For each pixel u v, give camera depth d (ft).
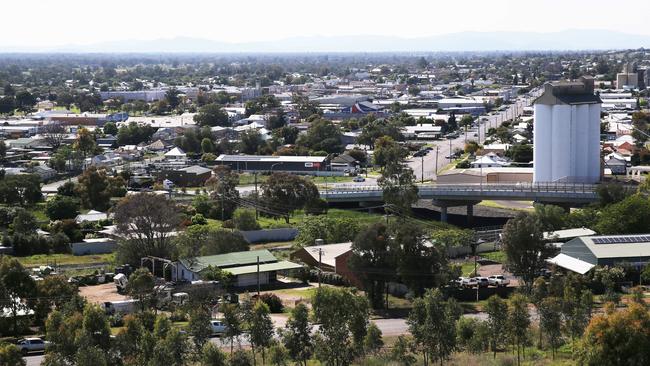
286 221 458.09
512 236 317.01
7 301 271.69
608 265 322.14
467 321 244.83
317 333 233.55
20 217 424.87
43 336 263.49
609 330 201.46
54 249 403.54
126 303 290.35
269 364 226.99
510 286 317.83
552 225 392.88
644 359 198.70
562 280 292.81
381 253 301.02
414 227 312.50
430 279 301.43
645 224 370.94
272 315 284.61
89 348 209.26
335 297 233.14
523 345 238.48
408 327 259.39
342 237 394.52
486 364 224.94
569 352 236.63
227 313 237.25
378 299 299.79
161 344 214.69
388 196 468.75
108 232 416.46
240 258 347.36
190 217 443.73
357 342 231.50
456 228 436.76
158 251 358.64
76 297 268.00
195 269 330.95
